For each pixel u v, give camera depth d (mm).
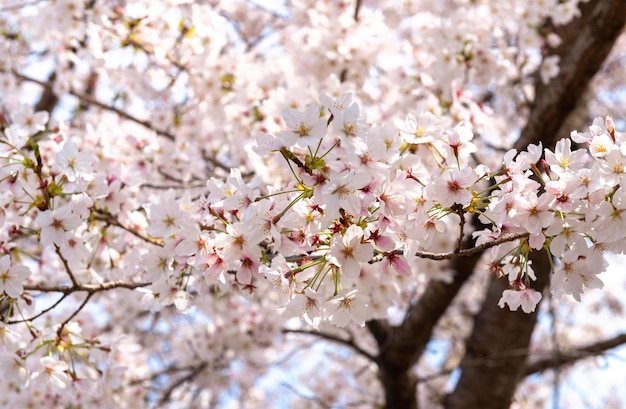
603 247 2072
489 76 4398
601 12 4535
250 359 6750
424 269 4750
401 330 5527
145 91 4918
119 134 4250
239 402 8250
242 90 4199
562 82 4852
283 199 2209
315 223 2145
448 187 2127
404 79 4414
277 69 4570
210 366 5938
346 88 3666
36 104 6855
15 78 5496
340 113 2125
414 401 5602
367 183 2020
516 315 5562
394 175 2254
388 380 5570
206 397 6648
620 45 8141
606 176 1985
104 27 4059
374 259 2260
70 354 2955
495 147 5820
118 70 4441
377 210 2143
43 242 2520
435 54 4270
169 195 2793
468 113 3908
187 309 2742
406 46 4578
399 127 2482
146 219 3209
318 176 2084
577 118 5480
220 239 2281
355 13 4895
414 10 5785
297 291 2199
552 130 5062
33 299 2918
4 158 2654
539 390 8430
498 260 2277
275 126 3539
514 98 6141
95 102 5078
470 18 4414
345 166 2084
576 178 2010
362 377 7207
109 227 3189
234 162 4543
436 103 3881
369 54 4461
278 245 2123
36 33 5148
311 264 2180
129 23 3990
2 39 5496
